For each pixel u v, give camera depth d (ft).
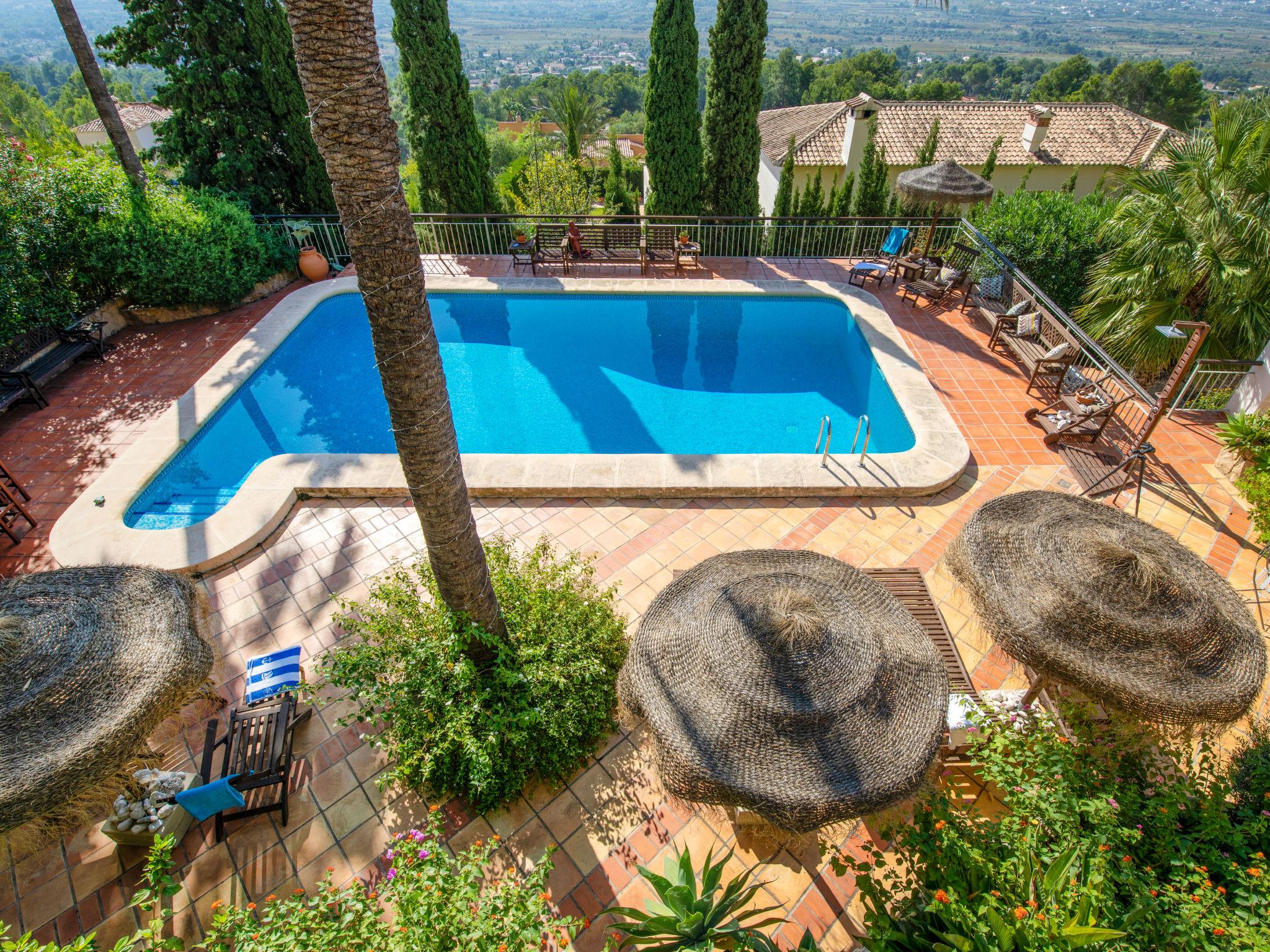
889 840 12.44
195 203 36.58
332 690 17.44
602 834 14.62
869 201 48.16
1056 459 25.62
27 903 13.64
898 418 29.19
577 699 15.70
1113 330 30.55
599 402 32.01
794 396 32.24
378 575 21.01
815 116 76.54
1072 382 28.63
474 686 15.55
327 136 9.75
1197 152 29.50
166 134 40.50
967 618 19.30
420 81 41.55
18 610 12.46
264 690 16.14
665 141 43.68
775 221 42.86
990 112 73.97
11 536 22.15
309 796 15.34
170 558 21.22
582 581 18.35
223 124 40.32
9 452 26.61
